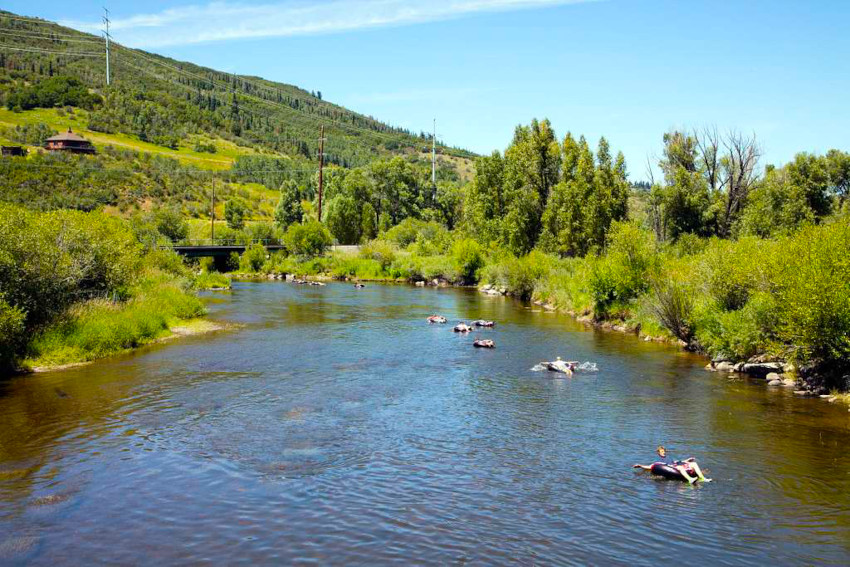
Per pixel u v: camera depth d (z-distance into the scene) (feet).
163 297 123.85
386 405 62.44
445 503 39.29
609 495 40.81
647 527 36.19
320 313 139.54
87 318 89.35
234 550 32.91
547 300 163.84
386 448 49.57
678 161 197.57
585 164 196.65
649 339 105.50
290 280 249.14
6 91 565.53
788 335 70.13
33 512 37.40
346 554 32.58
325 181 503.61
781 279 72.84
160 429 53.52
